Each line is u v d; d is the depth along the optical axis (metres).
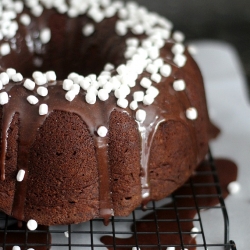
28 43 0.80
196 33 1.07
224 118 0.89
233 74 0.95
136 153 0.70
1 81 0.69
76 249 0.71
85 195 0.70
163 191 0.73
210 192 0.78
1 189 0.70
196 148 0.76
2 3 0.81
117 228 0.73
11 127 0.69
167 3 1.07
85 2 0.83
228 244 0.70
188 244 0.71
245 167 0.82
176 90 0.73
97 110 0.69
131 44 0.77
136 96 0.70
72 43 0.81
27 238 0.72
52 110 0.68
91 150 0.69
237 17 1.07
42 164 0.69
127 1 1.06
